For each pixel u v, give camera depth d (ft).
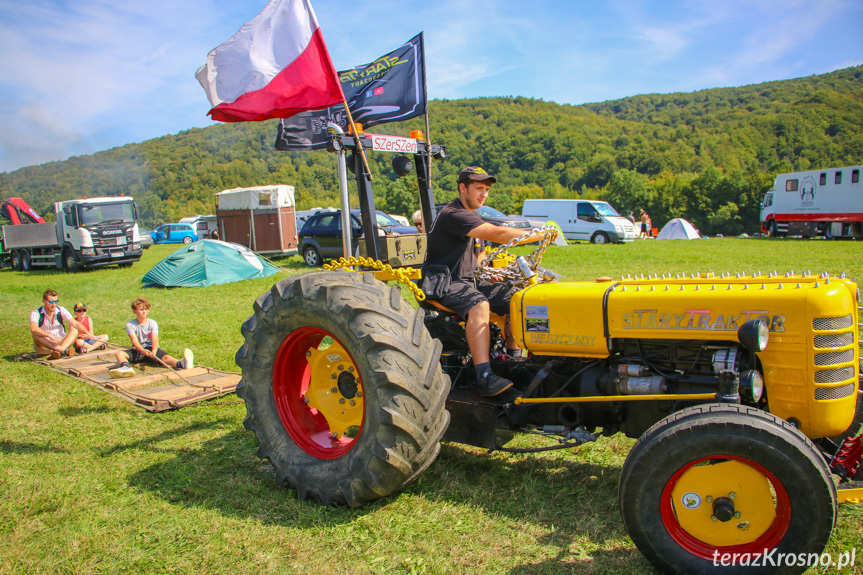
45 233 64.34
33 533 9.28
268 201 66.33
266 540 8.82
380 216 53.93
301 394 11.21
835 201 72.18
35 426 14.38
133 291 41.47
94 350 22.63
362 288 9.87
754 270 37.06
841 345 7.64
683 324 8.50
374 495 9.42
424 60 13.83
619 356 9.37
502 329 11.11
